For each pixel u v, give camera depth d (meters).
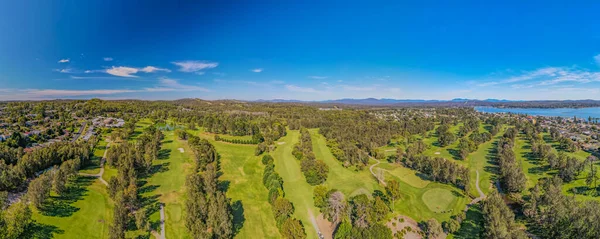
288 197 86.38
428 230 66.38
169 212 73.88
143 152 115.25
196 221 61.09
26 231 60.50
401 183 100.31
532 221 72.44
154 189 87.94
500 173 111.69
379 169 115.50
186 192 85.94
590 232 56.78
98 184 87.88
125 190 75.00
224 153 133.75
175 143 146.00
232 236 65.56
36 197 66.50
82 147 108.62
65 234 62.22
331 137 176.38
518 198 86.94
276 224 70.38
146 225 62.44
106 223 67.69
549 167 116.44
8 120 168.50
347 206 72.56
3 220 57.16
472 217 75.75
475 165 125.62
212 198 68.75
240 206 79.69
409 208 81.25
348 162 119.50
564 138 158.62
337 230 66.19
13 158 97.31
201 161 107.75
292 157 127.50
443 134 174.62
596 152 138.75
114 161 102.69
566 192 91.00
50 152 97.00
